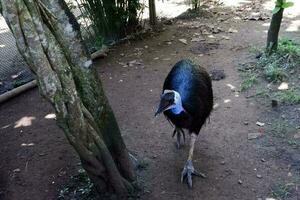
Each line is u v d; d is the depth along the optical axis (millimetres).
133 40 7027
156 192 3705
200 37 6883
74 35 3027
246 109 4797
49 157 4355
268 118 4598
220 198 3586
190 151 3891
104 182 3490
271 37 5680
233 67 5762
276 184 3678
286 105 4781
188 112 3674
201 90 3830
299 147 4105
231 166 3955
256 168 3895
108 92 5512
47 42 2695
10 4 2496
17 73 6293
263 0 8352
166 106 3600
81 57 3115
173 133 4363
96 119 3324
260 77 5414
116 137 3500
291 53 5633
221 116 4707
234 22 7391
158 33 7219
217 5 8328
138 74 5934
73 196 3754
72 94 2904
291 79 5266
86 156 3182
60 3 2906
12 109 5387
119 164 3602
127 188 3625
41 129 4879
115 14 6914
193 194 3660
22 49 2656
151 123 4758
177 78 3850
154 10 7434
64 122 2971
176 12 8148
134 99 5301
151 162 4098
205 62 5984
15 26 2562
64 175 4059
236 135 4375
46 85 2787
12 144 4645
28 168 4219
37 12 2602
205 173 3891
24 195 3857
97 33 6992
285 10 7578
